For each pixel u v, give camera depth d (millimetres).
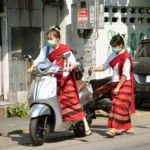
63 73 11891
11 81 17781
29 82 18172
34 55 18672
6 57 17656
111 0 21266
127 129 13242
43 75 11602
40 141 11766
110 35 21375
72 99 11891
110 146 11883
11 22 17844
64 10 19312
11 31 17891
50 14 19016
